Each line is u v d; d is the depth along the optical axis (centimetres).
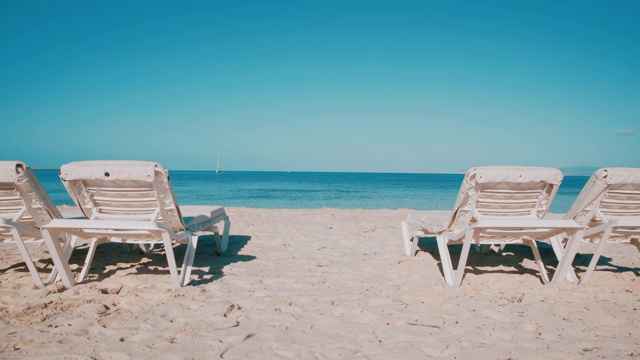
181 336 288
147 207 402
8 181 356
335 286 410
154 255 534
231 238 670
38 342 274
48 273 440
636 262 525
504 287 405
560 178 390
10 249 558
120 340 280
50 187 3522
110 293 380
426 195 3094
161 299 360
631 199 410
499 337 291
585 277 409
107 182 385
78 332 290
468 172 388
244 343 279
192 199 2602
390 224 850
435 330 303
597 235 429
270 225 808
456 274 407
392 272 465
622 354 261
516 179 384
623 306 350
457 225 425
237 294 379
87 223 362
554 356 260
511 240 439
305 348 273
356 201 2406
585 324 312
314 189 4203
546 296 376
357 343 281
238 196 2958
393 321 321
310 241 652
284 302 362
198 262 507
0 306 332
